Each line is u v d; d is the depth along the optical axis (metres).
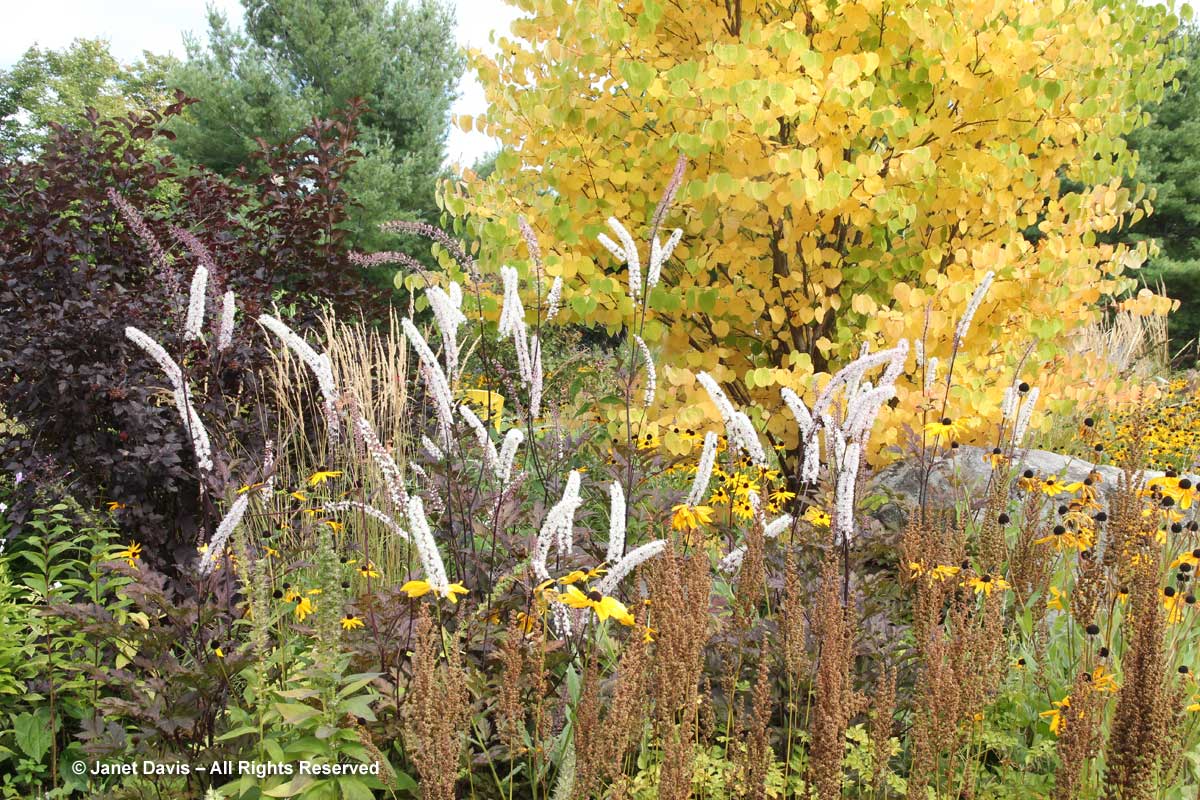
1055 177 5.52
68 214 5.43
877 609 2.94
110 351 4.83
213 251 5.41
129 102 24.53
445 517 3.28
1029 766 2.67
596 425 5.45
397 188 17.72
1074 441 6.57
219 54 18.86
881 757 2.17
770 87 4.34
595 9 4.71
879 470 5.00
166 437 4.45
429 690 1.96
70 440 4.75
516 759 2.51
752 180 4.88
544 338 7.52
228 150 18.22
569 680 2.42
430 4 20.31
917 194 5.17
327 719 2.20
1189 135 19.23
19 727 3.08
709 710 2.49
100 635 2.48
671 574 2.20
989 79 4.93
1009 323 5.25
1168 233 20.30
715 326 5.57
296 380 4.89
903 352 2.83
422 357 2.86
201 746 2.50
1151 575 2.41
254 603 2.46
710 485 4.68
